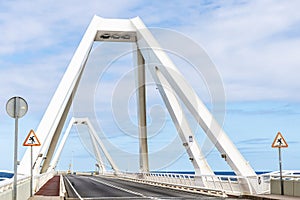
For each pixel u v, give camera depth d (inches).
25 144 796.6
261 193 908.0
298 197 796.0
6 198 537.0
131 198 872.9
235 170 1113.4
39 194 936.3
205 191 1056.2
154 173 1605.6
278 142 847.7
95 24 1444.4
